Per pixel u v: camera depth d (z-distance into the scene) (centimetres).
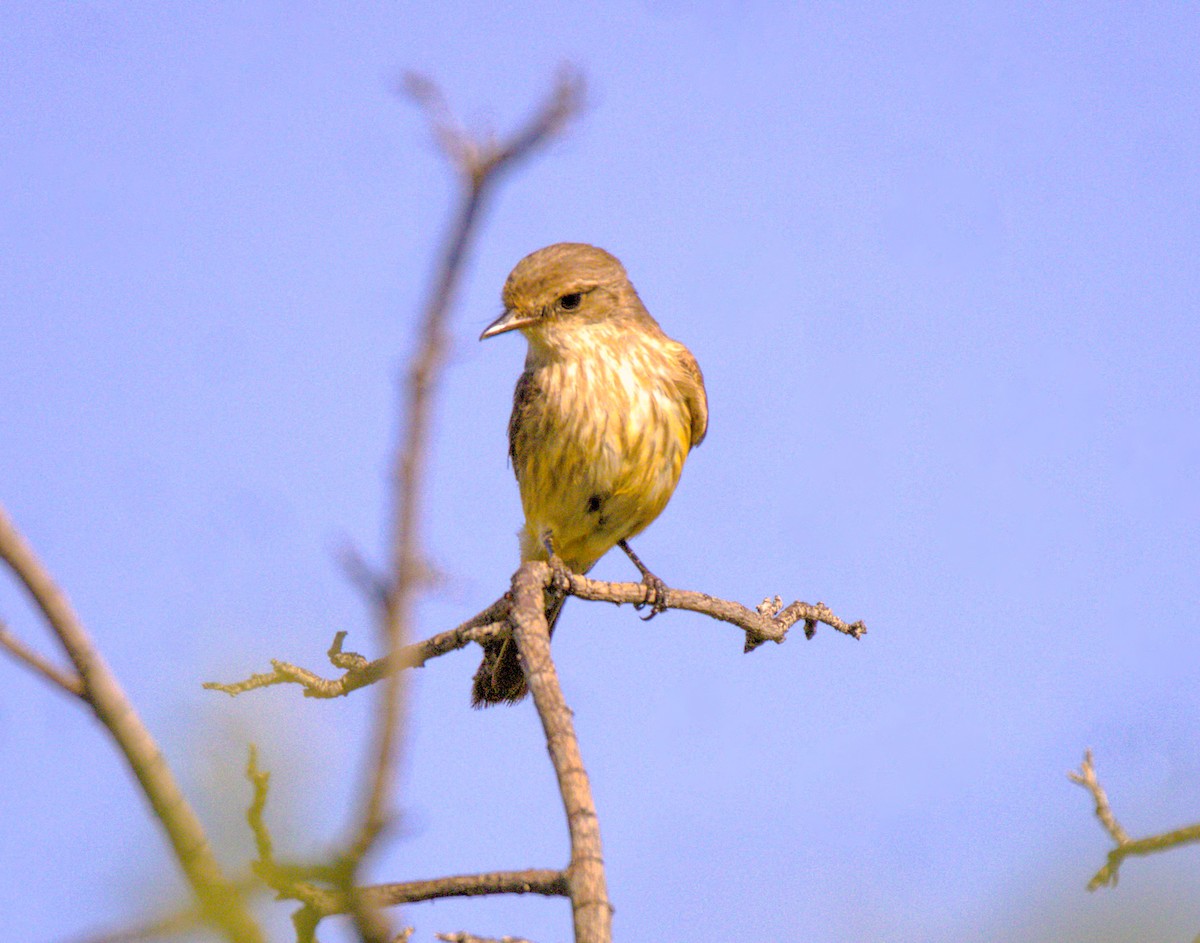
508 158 365
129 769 519
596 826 727
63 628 497
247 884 528
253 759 536
